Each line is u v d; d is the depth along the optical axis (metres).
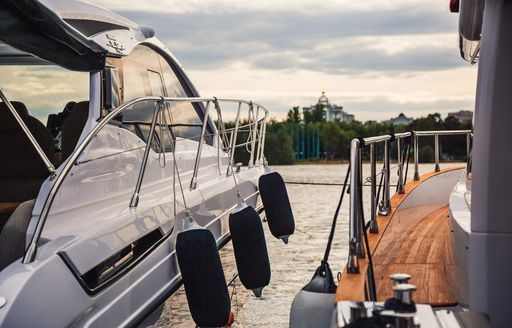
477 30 3.98
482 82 3.18
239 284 8.89
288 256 10.83
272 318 7.46
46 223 4.38
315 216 15.52
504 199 3.16
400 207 6.51
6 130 5.55
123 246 4.81
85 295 4.29
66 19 5.55
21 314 3.71
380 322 2.56
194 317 5.45
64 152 5.62
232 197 7.48
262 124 8.90
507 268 3.17
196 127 7.93
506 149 3.15
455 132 8.06
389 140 5.39
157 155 6.26
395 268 4.75
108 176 5.24
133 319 4.89
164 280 5.50
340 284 3.30
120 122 5.60
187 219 5.55
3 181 5.57
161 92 7.25
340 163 52.03
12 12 3.94
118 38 6.18
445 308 3.84
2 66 5.90
